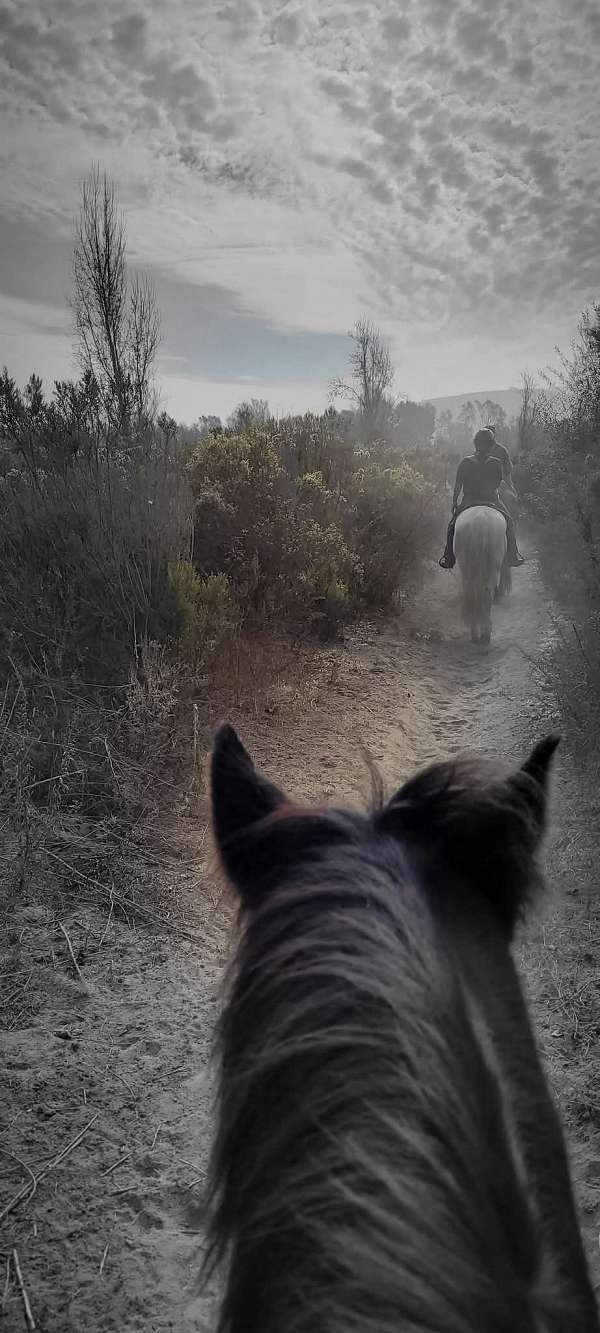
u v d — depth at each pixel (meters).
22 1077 3.19
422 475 13.27
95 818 5.02
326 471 12.54
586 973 3.86
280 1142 0.93
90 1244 2.54
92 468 8.12
